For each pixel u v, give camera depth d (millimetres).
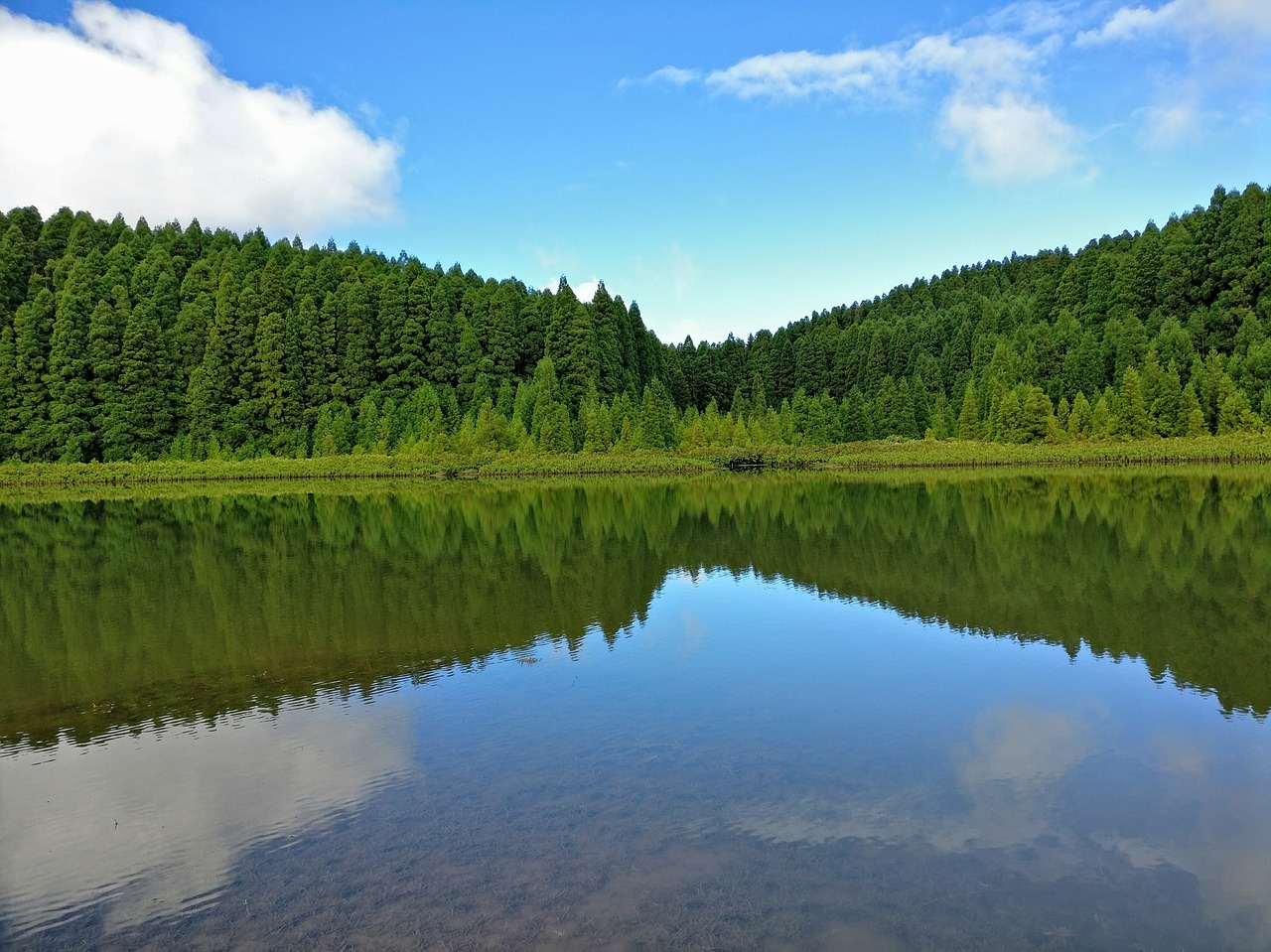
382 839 9172
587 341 107125
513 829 9266
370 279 109375
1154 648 15953
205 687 15133
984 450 80000
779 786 10227
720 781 10398
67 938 7629
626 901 7738
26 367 82812
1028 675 14555
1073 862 8391
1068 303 115875
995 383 90000
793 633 17812
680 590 22781
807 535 32750
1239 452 69812
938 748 11359
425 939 7266
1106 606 19500
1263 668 14578
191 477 82000
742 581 23828
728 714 12883
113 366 84938
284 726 12930
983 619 18594
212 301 97938
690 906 7633
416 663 16156
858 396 100812
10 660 17391
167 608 22000
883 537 31328
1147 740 11578
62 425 81375
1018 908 7570
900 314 161875
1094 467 72062
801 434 96562
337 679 15297
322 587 24266
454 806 9914
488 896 7902
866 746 11508
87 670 16500
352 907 7840
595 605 21078
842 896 7773
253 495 62969
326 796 10359
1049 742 11562
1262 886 7910
